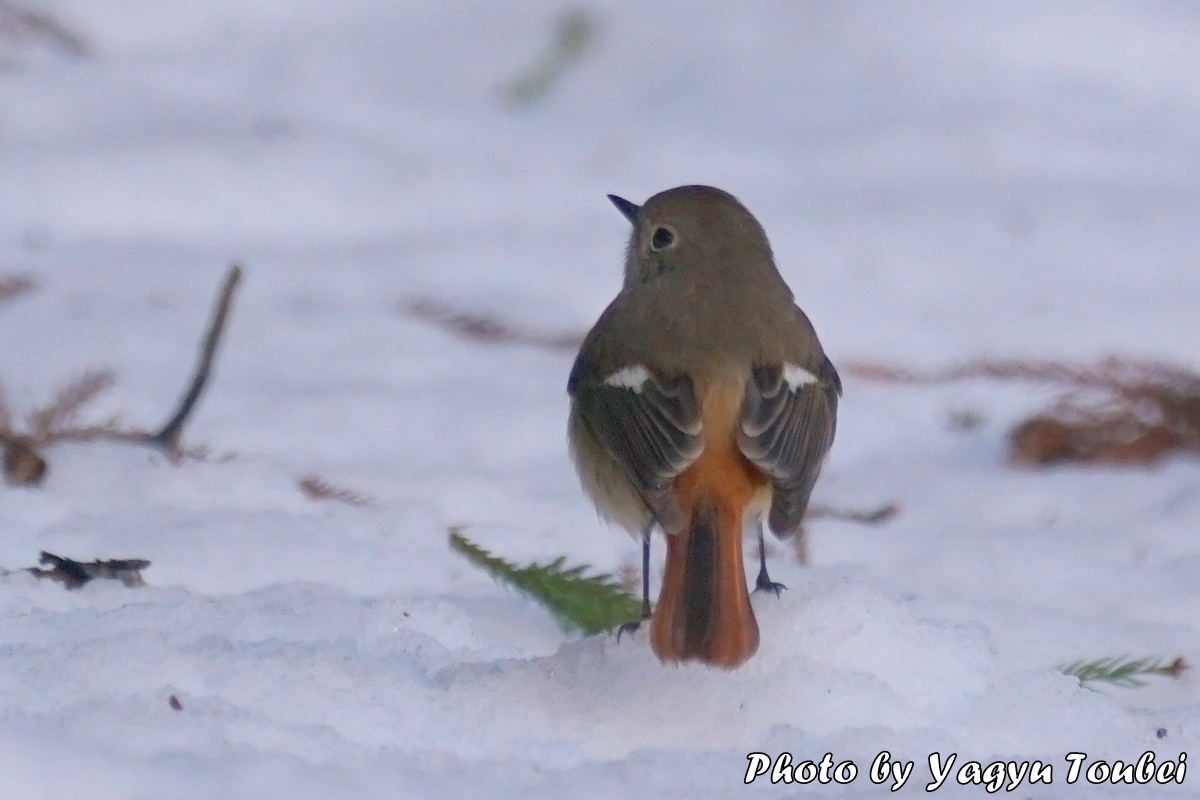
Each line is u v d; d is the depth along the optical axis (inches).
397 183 748.0
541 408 533.6
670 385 333.1
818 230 710.5
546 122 861.2
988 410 565.3
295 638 305.4
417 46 917.8
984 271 668.7
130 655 270.2
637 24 914.1
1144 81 892.6
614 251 681.6
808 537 428.5
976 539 434.3
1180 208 738.8
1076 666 334.3
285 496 422.6
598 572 397.4
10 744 230.5
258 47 906.7
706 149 823.7
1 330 568.4
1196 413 538.0
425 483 452.1
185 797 221.1
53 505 398.3
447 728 268.2
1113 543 440.5
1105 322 617.3
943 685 293.9
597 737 270.8
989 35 900.0
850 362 596.4
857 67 892.6
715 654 275.9
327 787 228.1
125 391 514.6
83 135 752.3
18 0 859.4
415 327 606.5
